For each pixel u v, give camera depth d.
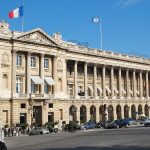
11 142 50.00
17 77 83.25
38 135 67.56
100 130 75.25
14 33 82.12
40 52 87.38
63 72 94.31
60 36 94.06
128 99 117.06
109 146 35.75
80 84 102.88
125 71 120.00
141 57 125.12
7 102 79.81
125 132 58.56
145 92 128.50
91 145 37.47
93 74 106.44
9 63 81.38
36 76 87.19
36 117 85.12
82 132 69.69
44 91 88.62
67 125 81.12
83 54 101.31
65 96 93.94
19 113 81.06
